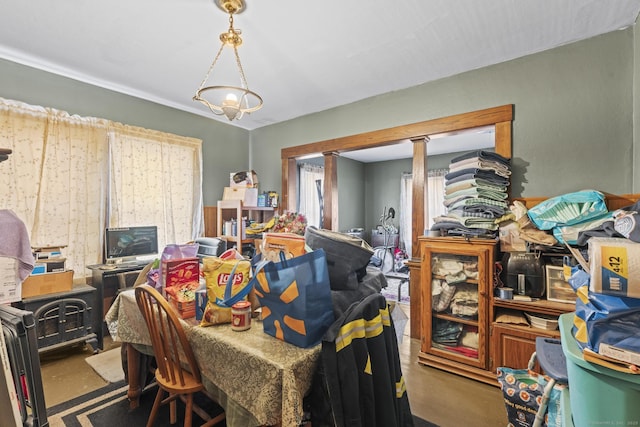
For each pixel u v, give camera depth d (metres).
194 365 1.32
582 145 2.20
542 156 2.34
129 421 1.71
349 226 6.81
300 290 1.12
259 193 4.41
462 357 2.26
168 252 1.72
